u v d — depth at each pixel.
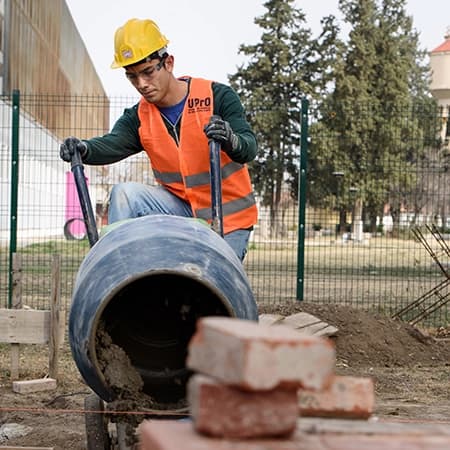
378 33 48.03
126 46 5.26
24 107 16.50
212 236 4.22
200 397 2.11
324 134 22.59
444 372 9.55
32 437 6.47
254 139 5.25
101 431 5.00
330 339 10.13
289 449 2.07
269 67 45.16
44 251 24.48
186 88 5.45
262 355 1.98
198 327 2.20
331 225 29.31
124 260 3.93
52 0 44.34
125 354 4.02
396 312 13.40
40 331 8.45
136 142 5.57
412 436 2.28
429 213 18.20
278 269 20.64
